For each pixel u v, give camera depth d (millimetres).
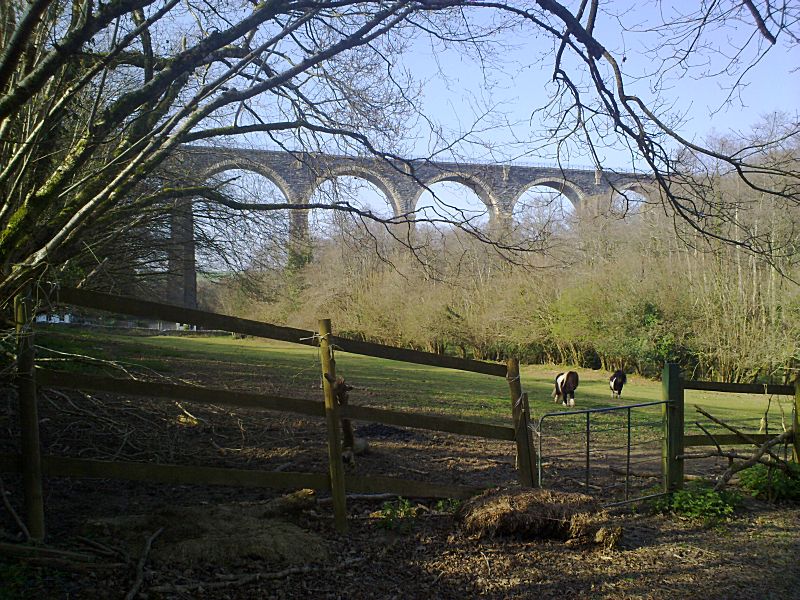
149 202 7855
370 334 35000
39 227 6008
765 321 28062
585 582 4508
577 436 11781
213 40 6094
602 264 33219
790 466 7168
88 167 7871
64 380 4195
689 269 30438
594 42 6645
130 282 12242
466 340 37844
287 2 6297
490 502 5359
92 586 3719
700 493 6750
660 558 5055
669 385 6742
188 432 8211
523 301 36156
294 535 4688
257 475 4730
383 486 5324
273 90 8500
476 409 15000
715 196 7668
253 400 4684
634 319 33031
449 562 4676
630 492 7121
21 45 4281
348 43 6590
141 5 5004
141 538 4371
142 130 6965
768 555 5254
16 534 4207
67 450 6543
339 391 7035
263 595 3932
